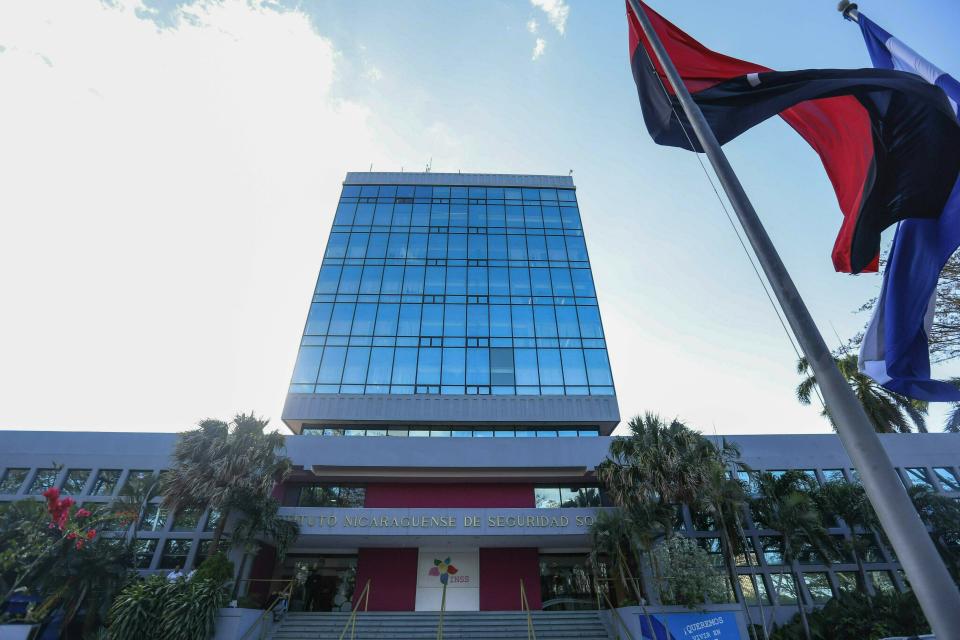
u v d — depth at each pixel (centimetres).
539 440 2798
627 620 2092
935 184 780
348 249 4041
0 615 1827
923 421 3653
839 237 907
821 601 2534
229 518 2369
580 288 3906
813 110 947
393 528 2427
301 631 2172
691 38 992
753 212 659
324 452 2752
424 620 2303
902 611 1966
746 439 2947
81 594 1981
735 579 2116
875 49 830
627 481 2148
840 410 524
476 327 3631
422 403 3238
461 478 2778
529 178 4712
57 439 2838
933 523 2439
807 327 575
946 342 1420
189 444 2167
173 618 1714
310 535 2436
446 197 4500
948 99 694
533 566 2708
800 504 2312
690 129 926
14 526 1933
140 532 2583
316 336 3528
